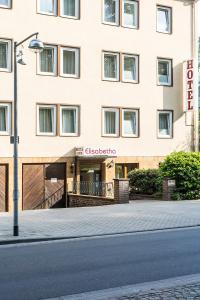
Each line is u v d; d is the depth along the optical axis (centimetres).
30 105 2598
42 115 2652
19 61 1546
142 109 2973
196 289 764
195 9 3194
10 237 1396
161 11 3089
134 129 2962
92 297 747
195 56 3184
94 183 2669
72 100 2731
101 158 2802
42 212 2103
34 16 2620
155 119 3022
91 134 2791
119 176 2911
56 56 2686
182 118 3130
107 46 2853
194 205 2233
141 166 2961
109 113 2873
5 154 2530
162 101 3052
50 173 2659
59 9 2691
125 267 977
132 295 736
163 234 1496
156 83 3030
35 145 2611
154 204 2277
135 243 1309
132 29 2945
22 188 2562
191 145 3167
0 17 2536
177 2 3127
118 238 1423
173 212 2003
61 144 2691
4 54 2558
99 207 2217
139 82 2964
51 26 2670
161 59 3069
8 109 2548
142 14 2986
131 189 2695
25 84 2584
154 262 1027
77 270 952
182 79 3128
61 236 1430
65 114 2731
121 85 2897
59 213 2036
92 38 2800
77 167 2730
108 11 2877
